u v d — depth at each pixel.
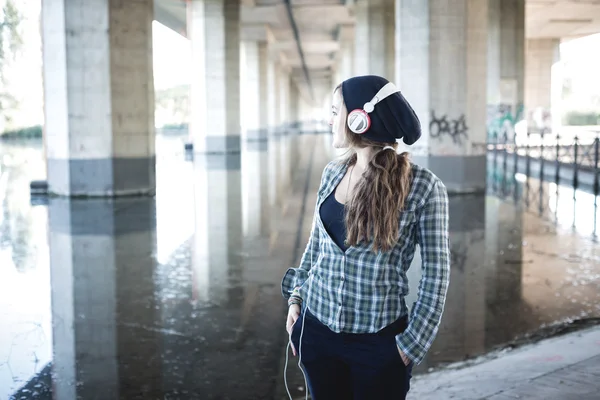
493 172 23.47
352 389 2.51
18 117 61.28
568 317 6.49
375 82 2.39
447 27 17.00
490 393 4.29
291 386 4.84
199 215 13.89
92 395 4.71
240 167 26.77
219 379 4.99
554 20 49.16
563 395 4.15
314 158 32.94
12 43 60.62
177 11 48.53
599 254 9.57
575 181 18.77
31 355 5.55
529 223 12.39
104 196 17.25
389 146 2.43
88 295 7.55
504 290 7.60
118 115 17.30
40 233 11.73
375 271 2.36
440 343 5.75
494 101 32.94
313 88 136.62
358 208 2.33
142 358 5.46
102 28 16.91
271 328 6.27
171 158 31.81
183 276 8.48
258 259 9.52
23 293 7.65
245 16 47.38
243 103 64.06
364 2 32.19
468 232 11.48
